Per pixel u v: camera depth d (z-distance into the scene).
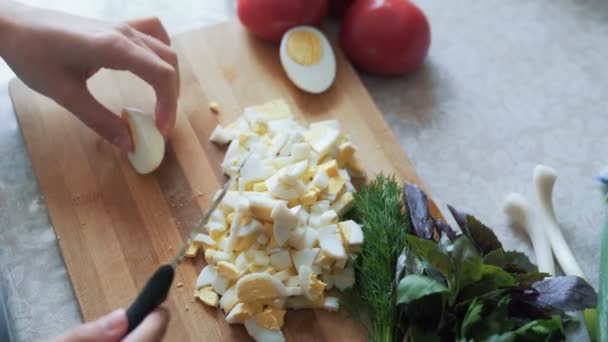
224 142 0.44
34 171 0.42
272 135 0.44
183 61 0.47
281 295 0.38
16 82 0.45
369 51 0.47
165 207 0.42
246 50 0.48
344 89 0.47
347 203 0.41
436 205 0.43
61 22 0.40
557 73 0.51
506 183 0.45
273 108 0.45
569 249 0.42
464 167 0.46
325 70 0.47
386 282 0.36
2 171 0.43
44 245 0.41
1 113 0.46
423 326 0.35
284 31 0.48
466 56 0.52
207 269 0.39
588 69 0.51
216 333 0.38
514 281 0.33
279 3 0.46
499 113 0.49
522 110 0.49
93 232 0.40
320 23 0.49
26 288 0.39
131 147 0.42
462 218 0.38
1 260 0.40
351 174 0.44
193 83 0.47
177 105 0.44
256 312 0.38
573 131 0.48
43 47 0.39
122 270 0.39
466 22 0.54
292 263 0.39
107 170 0.43
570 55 0.52
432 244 0.33
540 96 0.50
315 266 0.39
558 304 0.34
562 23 0.54
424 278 0.33
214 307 0.38
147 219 0.41
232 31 0.49
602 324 0.33
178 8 0.53
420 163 0.46
